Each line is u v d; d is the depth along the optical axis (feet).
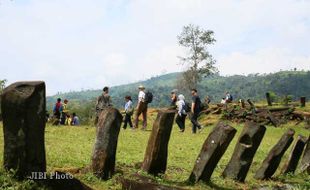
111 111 32.83
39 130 25.62
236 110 123.03
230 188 36.17
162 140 35.53
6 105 24.90
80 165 36.35
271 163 43.19
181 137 73.46
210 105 141.28
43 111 25.73
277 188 38.99
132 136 68.49
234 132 35.19
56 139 57.41
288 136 43.68
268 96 141.08
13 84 25.26
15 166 25.30
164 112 35.60
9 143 25.29
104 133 32.50
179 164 44.34
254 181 41.55
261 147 67.92
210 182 35.60
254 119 118.21
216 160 35.37
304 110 123.95
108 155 32.37
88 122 122.11
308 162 48.52
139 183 30.07
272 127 111.75
